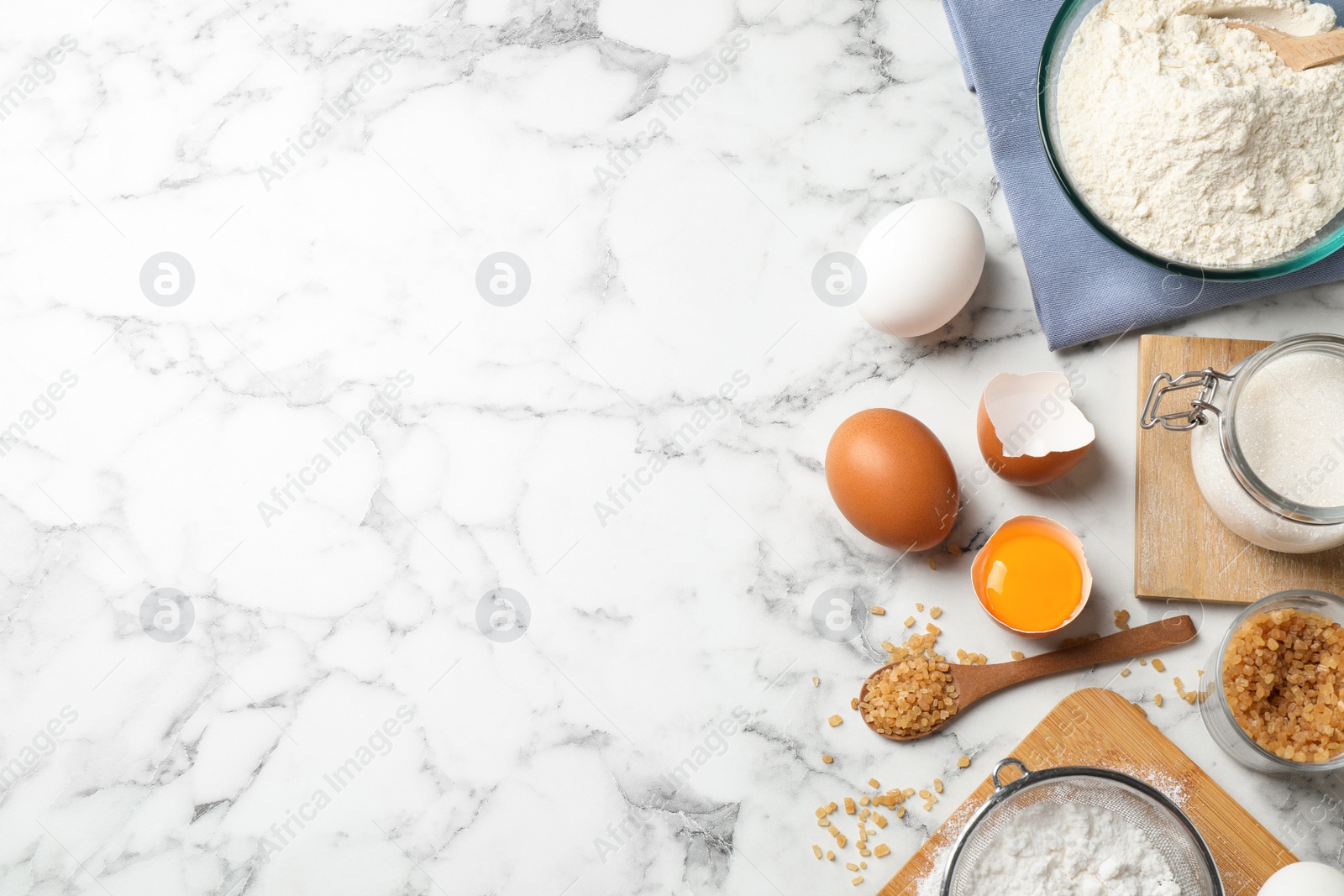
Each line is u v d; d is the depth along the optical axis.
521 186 1.49
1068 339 1.34
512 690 1.41
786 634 1.38
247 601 1.47
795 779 1.35
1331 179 1.20
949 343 1.41
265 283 1.52
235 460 1.50
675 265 1.46
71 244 1.54
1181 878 1.17
